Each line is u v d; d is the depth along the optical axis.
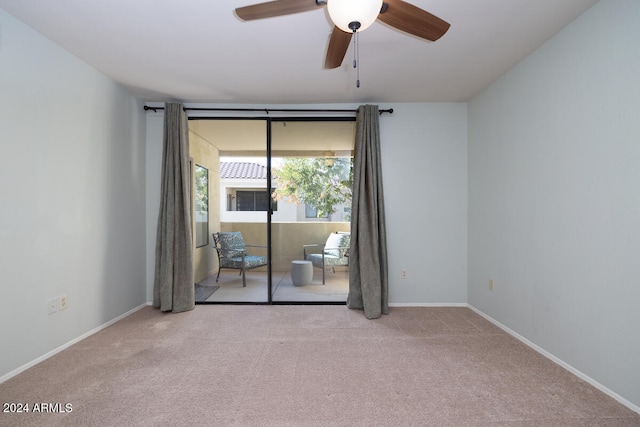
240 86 3.20
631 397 1.74
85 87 2.70
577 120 2.09
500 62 2.71
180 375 2.11
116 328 2.94
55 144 2.39
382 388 1.96
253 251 4.30
